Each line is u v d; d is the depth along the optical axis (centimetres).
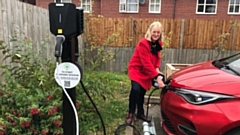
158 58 280
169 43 617
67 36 148
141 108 293
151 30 255
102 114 298
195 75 237
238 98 186
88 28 642
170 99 229
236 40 629
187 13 1227
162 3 1221
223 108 186
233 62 257
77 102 241
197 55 654
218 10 1216
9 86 223
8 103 214
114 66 676
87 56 640
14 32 288
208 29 633
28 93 228
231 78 208
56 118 205
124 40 661
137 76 270
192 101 203
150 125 267
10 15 280
